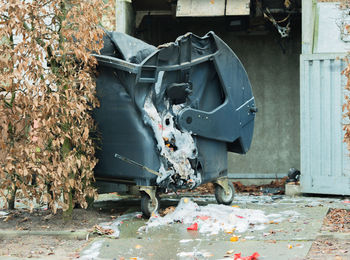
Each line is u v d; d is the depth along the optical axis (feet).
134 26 35.99
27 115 21.90
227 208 23.57
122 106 22.88
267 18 38.52
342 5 29.60
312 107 29.71
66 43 21.71
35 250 19.12
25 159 21.33
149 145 22.68
